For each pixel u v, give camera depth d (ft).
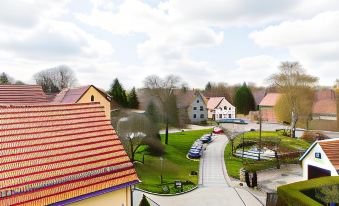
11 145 49.98
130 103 288.51
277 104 264.11
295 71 229.04
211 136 226.79
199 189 113.09
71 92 140.26
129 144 138.41
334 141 92.43
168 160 150.92
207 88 481.46
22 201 44.83
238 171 138.92
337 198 68.95
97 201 53.47
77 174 51.93
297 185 73.36
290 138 214.48
